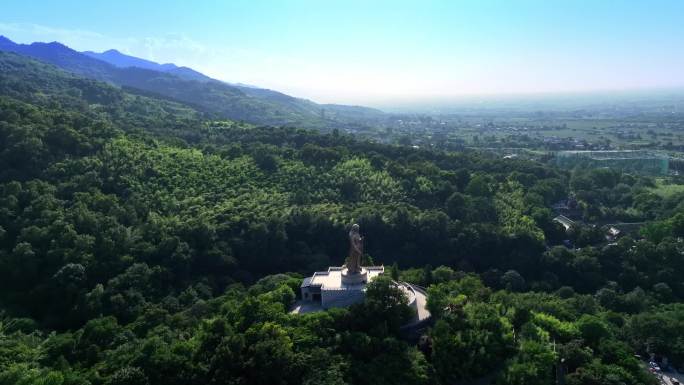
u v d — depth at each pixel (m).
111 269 131.25
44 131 174.88
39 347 100.06
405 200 189.12
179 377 82.06
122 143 191.38
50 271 127.69
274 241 155.25
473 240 162.12
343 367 83.81
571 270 152.88
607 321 114.19
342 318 94.25
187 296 128.38
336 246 161.25
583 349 94.69
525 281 153.50
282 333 86.75
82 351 98.19
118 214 150.12
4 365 91.31
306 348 86.44
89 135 188.38
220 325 90.44
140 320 111.12
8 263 126.12
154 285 130.88
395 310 95.56
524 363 87.00
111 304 120.00
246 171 197.25
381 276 99.38
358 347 88.19
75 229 138.75
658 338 105.75
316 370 82.25
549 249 164.62
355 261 108.06
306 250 156.62
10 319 113.19
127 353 91.31
